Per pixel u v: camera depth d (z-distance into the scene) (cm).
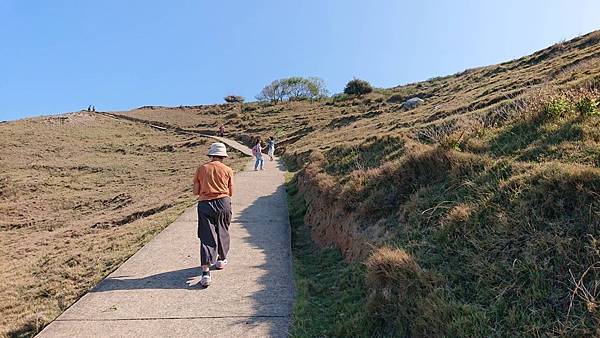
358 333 370
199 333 392
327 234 702
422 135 944
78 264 755
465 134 675
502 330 296
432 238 440
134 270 571
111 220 1335
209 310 440
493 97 1495
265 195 1173
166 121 5919
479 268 360
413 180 608
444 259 402
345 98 6091
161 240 729
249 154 2947
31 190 2403
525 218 379
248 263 588
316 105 6072
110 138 4544
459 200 481
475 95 2005
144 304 459
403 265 393
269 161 2322
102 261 723
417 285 368
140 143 4169
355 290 446
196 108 7231
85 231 1262
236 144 3712
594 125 522
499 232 384
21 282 730
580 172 381
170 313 435
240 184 1385
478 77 3409
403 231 496
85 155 3588
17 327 506
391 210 576
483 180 491
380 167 720
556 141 520
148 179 2478
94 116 6025
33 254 1046
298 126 4131
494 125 731
